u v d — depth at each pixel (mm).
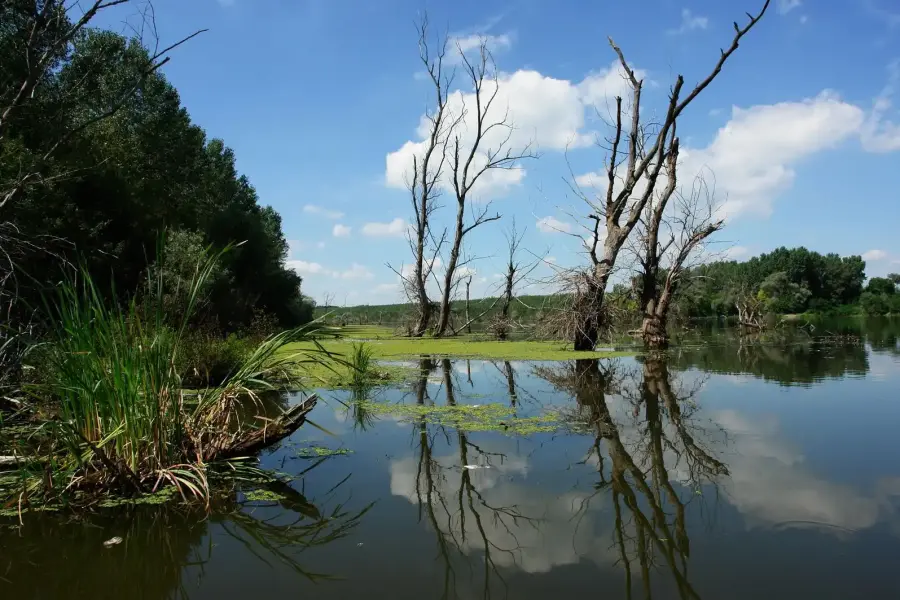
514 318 23391
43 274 8109
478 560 2803
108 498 3717
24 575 2705
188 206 27938
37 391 4711
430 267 23172
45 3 6082
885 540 2891
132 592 2539
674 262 14883
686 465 4332
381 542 3055
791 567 2621
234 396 4773
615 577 2584
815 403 6676
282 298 30062
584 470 4285
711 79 12711
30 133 10797
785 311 50250
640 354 13461
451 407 6973
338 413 6652
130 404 3887
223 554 2930
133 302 4207
